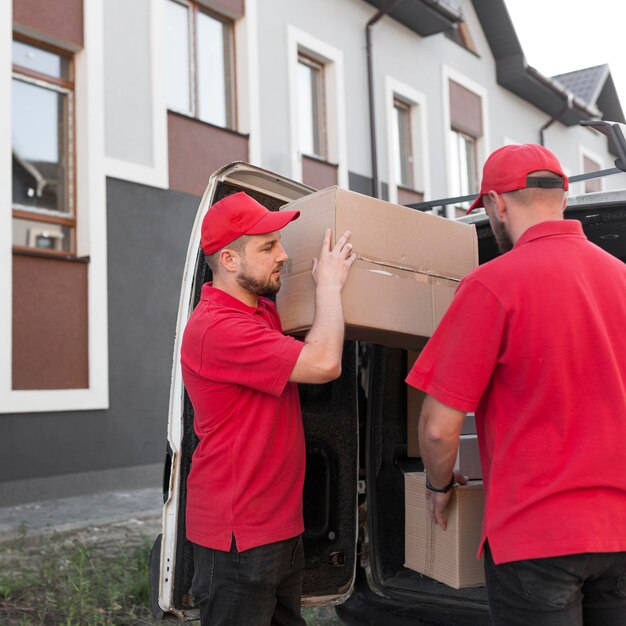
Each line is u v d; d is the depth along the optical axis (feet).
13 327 23.61
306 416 9.01
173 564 7.22
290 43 34.96
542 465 5.31
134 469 26.84
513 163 5.97
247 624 6.66
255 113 32.76
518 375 5.46
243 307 6.91
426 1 40.75
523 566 5.35
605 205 8.47
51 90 26.08
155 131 28.14
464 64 49.42
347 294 6.87
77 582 13.39
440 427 5.68
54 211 25.90
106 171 26.43
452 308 5.72
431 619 8.78
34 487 23.82
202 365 6.69
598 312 5.52
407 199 43.50
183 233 29.19
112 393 26.27
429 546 7.76
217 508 6.67
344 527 9.27
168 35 30.30
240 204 6.88
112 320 26.45
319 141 38.11
